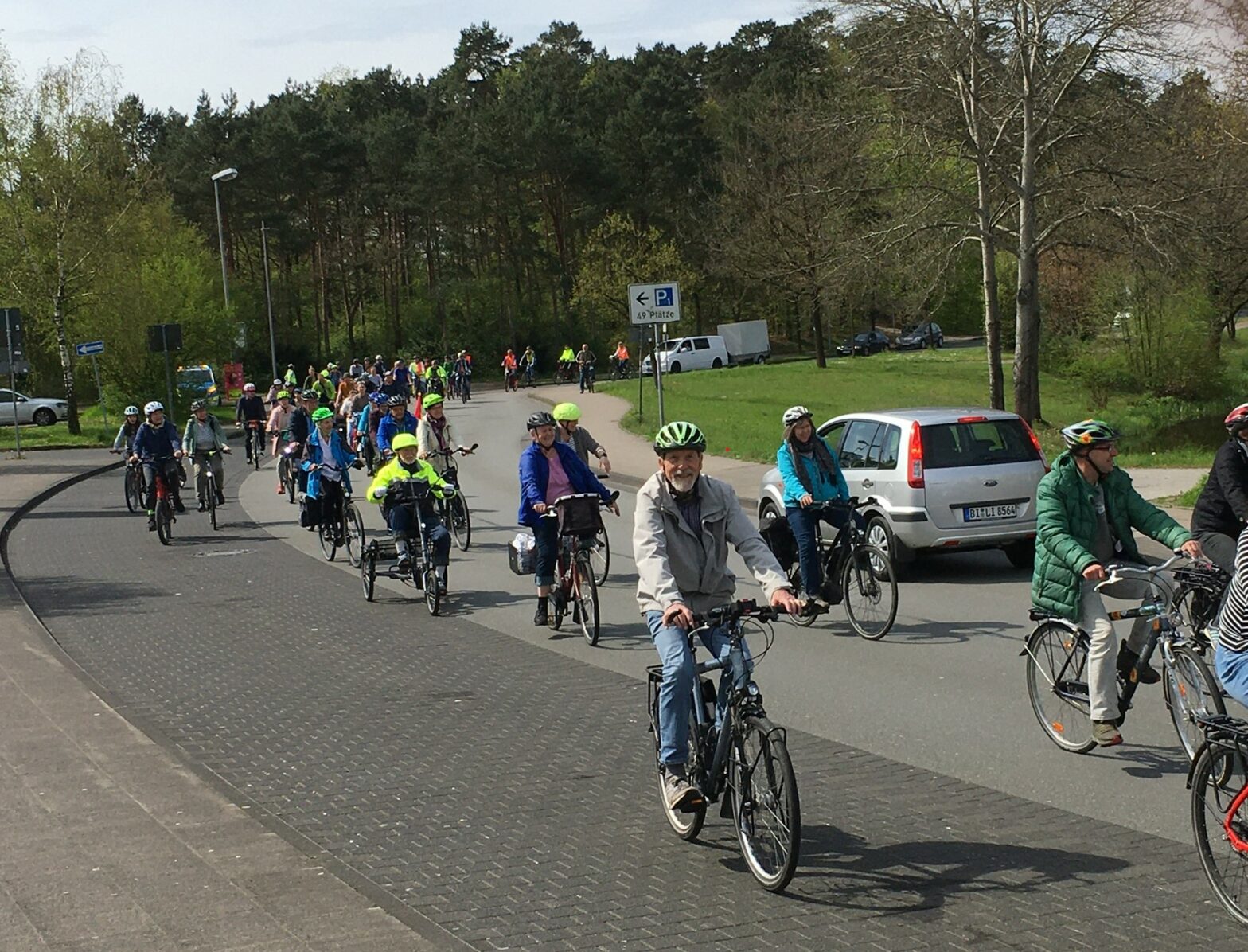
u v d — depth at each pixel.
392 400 19.03
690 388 55.09
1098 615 7.05
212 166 77.94
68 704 8.79
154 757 7.41
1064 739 7.41
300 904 5.04
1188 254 30.06
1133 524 7.14
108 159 46.16
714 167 71.31
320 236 83.50
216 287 72.12
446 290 87.12
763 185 58.19
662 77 83.38
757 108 70.31
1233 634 4.91
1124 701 7.09
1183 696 6.77
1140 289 34.28
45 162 44.19
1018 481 13.64
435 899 5.27
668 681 5.66
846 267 33.66
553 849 5.87
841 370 63.78
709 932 4.82
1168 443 32.28
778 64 76.31
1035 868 5.44
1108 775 6.82
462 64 98.62
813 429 11.34
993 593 12.79
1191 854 5.58
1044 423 32.88
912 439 13.63
